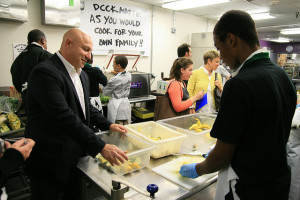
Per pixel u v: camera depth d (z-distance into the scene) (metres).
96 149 1.10
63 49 1.28
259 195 0.87
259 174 0.87
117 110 3.07
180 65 2.11
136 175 1.17
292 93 0.94
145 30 4.27
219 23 0.90
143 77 3.69
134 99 3.55
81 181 1.25
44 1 2.83
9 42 2.83
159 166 1.24
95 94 2.69
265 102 0.81
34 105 1.22
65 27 3.27
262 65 0.88
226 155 0.88
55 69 1.19
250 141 0.86
